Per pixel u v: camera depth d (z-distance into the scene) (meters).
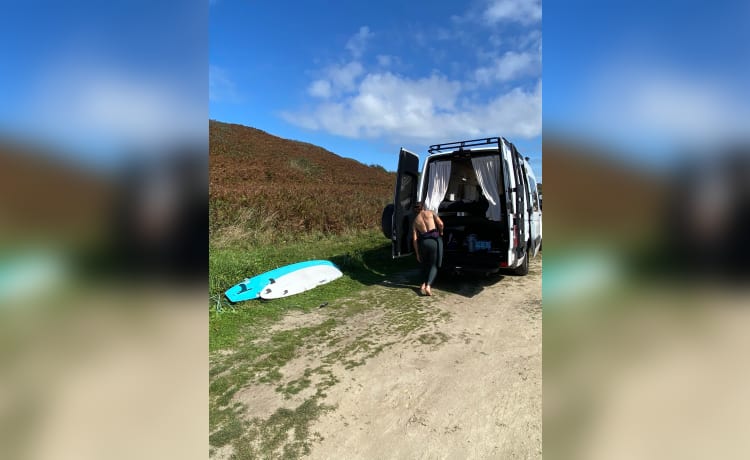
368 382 2.69
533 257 6.98
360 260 6.93
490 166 5.46
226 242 7.36
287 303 4.55
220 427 2.21
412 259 7.25
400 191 5.84
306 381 2.72
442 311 4.25
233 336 3.54
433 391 2.55
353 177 26.47
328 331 3.68
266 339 3.48
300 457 1.96
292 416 2.30
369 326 3.80
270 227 8.57
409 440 2.07
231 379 2.76
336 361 3.03
